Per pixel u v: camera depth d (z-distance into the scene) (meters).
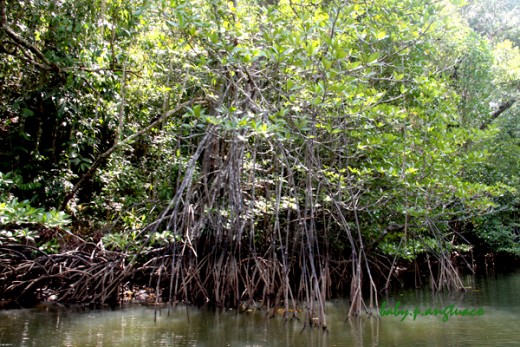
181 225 8.14
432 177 8.29
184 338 5.52
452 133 8.41
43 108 9.94
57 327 6.03
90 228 9.79
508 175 13.75
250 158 9.03
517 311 7.10
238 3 8.53
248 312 7.22
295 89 6.62
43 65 8.98
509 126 15.38
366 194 9.05
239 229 7.82
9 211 5.53
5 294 7.81
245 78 7.46
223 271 7.93
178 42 7.64
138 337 5.54
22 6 8.39
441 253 10.02
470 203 8.46
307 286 6.77
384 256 10.23
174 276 7.98
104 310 7.27
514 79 13.64
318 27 6.38
